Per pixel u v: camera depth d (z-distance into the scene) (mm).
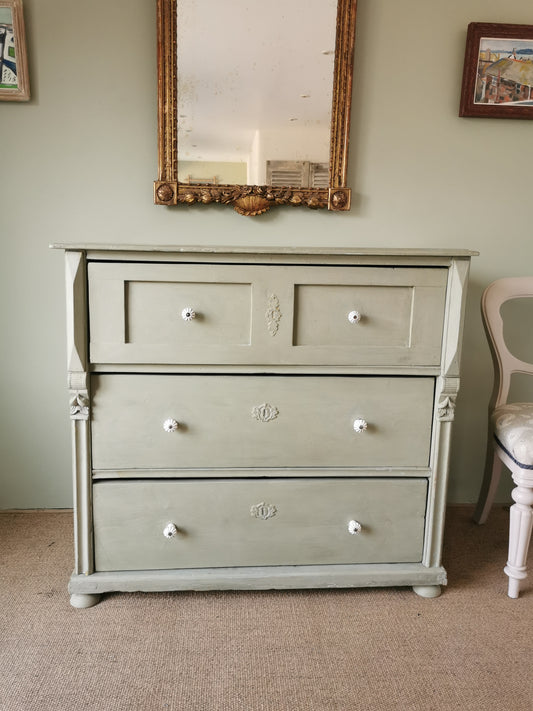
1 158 1949
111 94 1944
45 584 1714
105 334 1520
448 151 2064
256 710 1272
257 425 1597
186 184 1969
